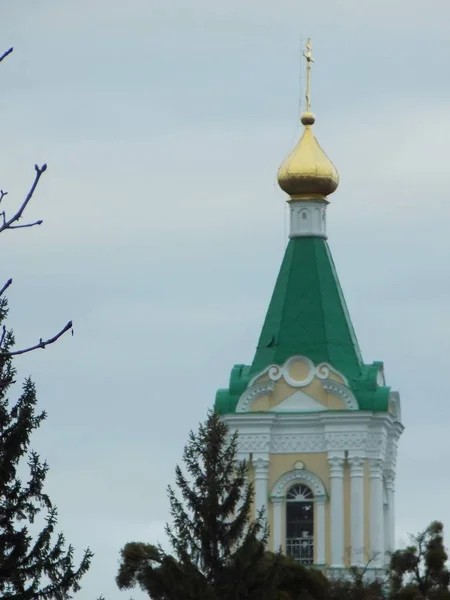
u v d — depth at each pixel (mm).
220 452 133500
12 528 112250
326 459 168750
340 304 172000
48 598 112250
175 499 132250
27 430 111625
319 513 168000
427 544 144875
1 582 111375
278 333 171125
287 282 172250
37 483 113000
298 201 173000
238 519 132250
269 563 137250
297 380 170000
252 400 169875
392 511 172750
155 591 130875
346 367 170125
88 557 113688
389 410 169625
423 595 143750
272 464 169125
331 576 165250
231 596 130000
